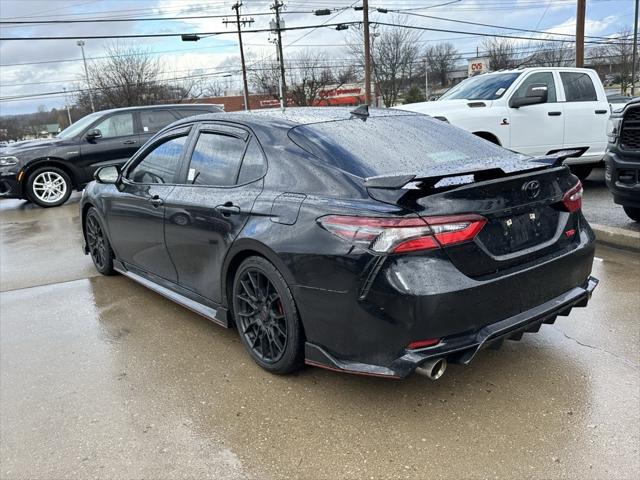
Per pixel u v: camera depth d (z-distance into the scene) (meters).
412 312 2.49
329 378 3.21
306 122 3.40
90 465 2.54
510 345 3.54
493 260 2.68
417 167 3.03
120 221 4.64
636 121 5.50
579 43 16.92
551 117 7.95
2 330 4.20
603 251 5.55
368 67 29.55
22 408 3.06
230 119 3.69
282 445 2.62
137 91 49.22
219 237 3.39
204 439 2.70
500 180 2.73
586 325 3.79
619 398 2.89
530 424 2.70
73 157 10.32
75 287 5.18
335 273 2.65
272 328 3.17
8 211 10.12
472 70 54.44
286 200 2.99
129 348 3.77
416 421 2.77
